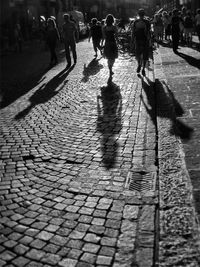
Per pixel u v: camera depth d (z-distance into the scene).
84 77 12.49
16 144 6.47
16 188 4.86
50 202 4.47
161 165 5.14
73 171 5.29
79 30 32.72
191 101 8.02
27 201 4.52
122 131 6.77
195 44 20.05
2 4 28.42
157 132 6.55
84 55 19.25
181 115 7.15
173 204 4.16
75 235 3.80
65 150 6.07
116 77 11.97
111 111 8.08
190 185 4.52
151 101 8.61
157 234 3.74
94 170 5.27
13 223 4.06
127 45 20.02
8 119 8.10
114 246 3.60
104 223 3.98
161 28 22.34
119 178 4.99
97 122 7.41
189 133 6.18
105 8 58.22
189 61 13.77
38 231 3.90
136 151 5.83
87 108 8.49
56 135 6.82
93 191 4.68
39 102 9.50
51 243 3.69
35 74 14.25
